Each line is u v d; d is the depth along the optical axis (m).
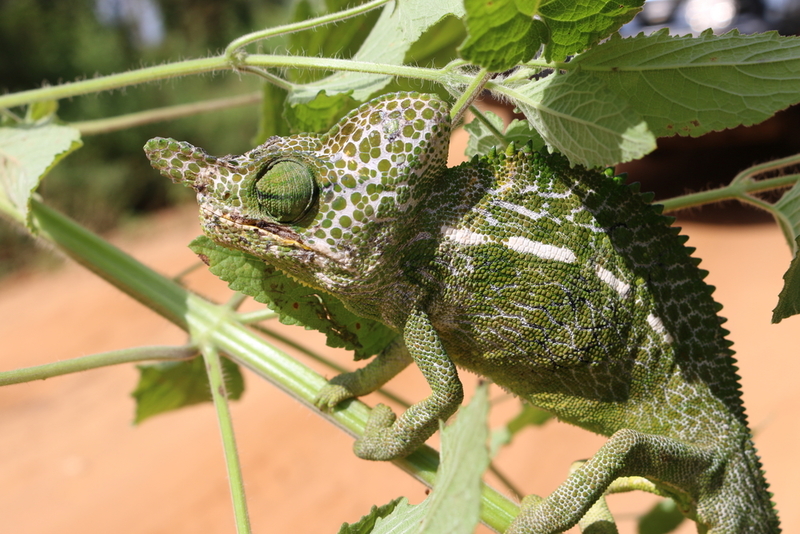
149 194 1.67
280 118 0.30
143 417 0.36
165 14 2.25
